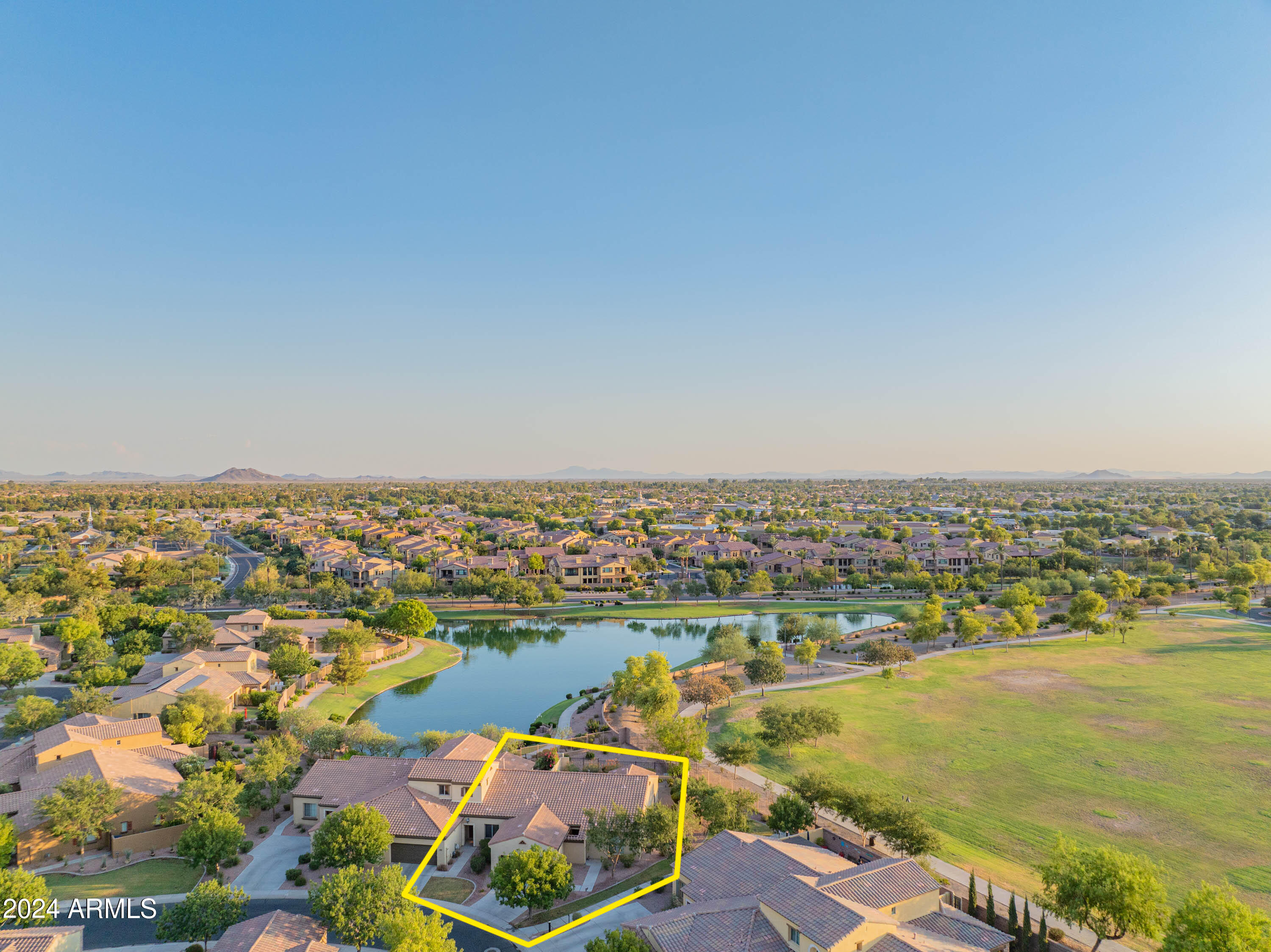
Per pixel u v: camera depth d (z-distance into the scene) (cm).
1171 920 3941
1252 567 17238
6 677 9244
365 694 10281
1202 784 6962
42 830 5600
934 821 6278
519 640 14112
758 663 10431
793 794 6134
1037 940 4316
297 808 6231
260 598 15875
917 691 10256
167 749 7062
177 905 4369
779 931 4028
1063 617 14650
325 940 4375
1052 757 7725
